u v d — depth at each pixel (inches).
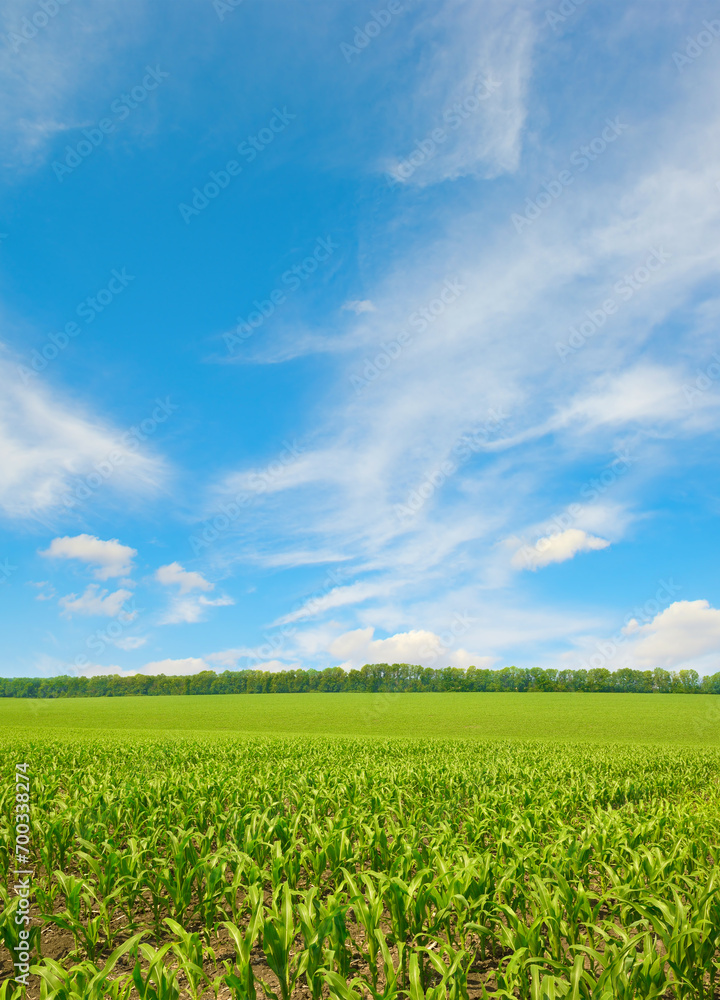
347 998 169.6
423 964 224.2
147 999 174.7
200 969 179.3
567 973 205.2
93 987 169.8
